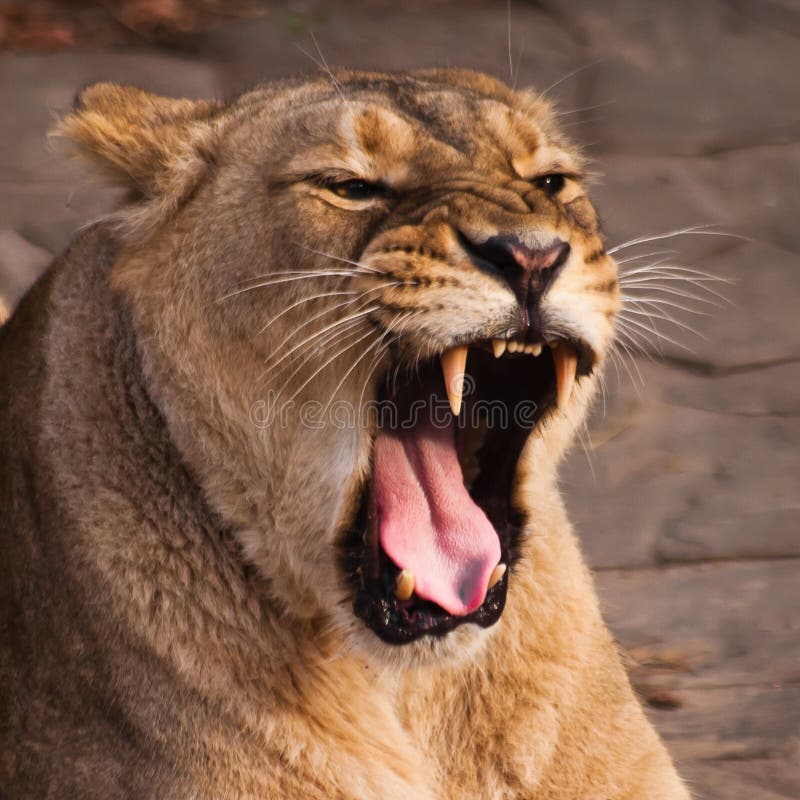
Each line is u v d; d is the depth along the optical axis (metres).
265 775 6.52
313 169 6.48
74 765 6.62
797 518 10.86
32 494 6.77
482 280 6.16
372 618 6.53
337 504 6.57
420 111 6.80
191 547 6.52
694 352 13.55
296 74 7.64
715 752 8.30
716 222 16.16
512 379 7.09
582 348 6.41
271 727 6.53
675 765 8.20
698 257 15.42
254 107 6.98
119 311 6.68
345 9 22.02
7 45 20.33
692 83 19.80
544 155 6.96
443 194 6.36
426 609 6.55
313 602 6.66
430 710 6.97
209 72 19.45
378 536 6.85
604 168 17.41
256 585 6.60
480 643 6.50
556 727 6.98
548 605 6.99
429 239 6.23
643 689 8.94
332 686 6.74
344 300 6.40
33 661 6.79
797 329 13.95
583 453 11.95
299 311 6.45
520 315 6.17
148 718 6.48
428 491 7.08
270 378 6.47
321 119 6.59
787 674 9.03
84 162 7.05
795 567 10.23
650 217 16.25
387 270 6.27
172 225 6.69
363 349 6.44
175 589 6.48
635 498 11.27
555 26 21.59
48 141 7.25
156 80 18.98
